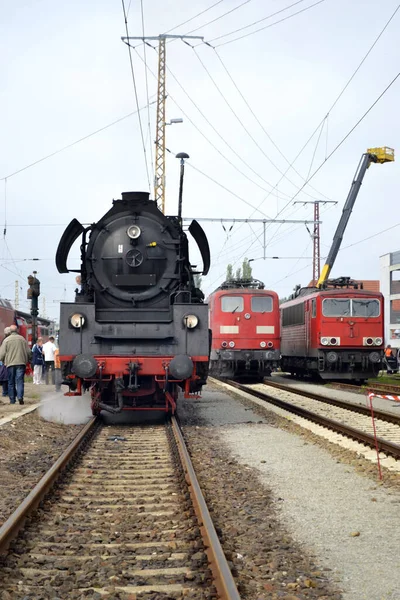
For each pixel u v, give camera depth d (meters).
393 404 19.94
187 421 14.98
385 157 34.16
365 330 27.89
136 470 9.18
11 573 5.12
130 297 14.22
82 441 11.19
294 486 8.45
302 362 31.48
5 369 19.03
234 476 8.93
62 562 5.46
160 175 35.78
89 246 14.48
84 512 7.07
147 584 5.04
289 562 5.57
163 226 14.62
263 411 16.94
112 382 14.36
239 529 6.43
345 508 7.38
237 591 4.45
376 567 5.51
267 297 29.11
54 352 24.45
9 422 13.09
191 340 13.80
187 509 7.02
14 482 8.38
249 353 28.73
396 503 7.60
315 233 44.66
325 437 12.27
